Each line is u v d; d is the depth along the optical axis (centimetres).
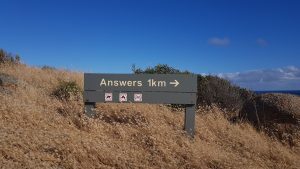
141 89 1028
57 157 786
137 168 804
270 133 1154
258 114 1206
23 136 827
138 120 1043
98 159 807
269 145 1067
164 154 866
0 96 1055
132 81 1029
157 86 1026
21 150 773
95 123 958
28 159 746
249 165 904
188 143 930
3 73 1470
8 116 914
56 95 1288
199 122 1118
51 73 1742
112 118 1109
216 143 1033
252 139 1070
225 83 1545
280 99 1184
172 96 1024
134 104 1174
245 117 1248
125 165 809
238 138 1073
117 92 1030
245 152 993
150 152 884
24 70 1708
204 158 878
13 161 738
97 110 1123
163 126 1013
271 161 980
